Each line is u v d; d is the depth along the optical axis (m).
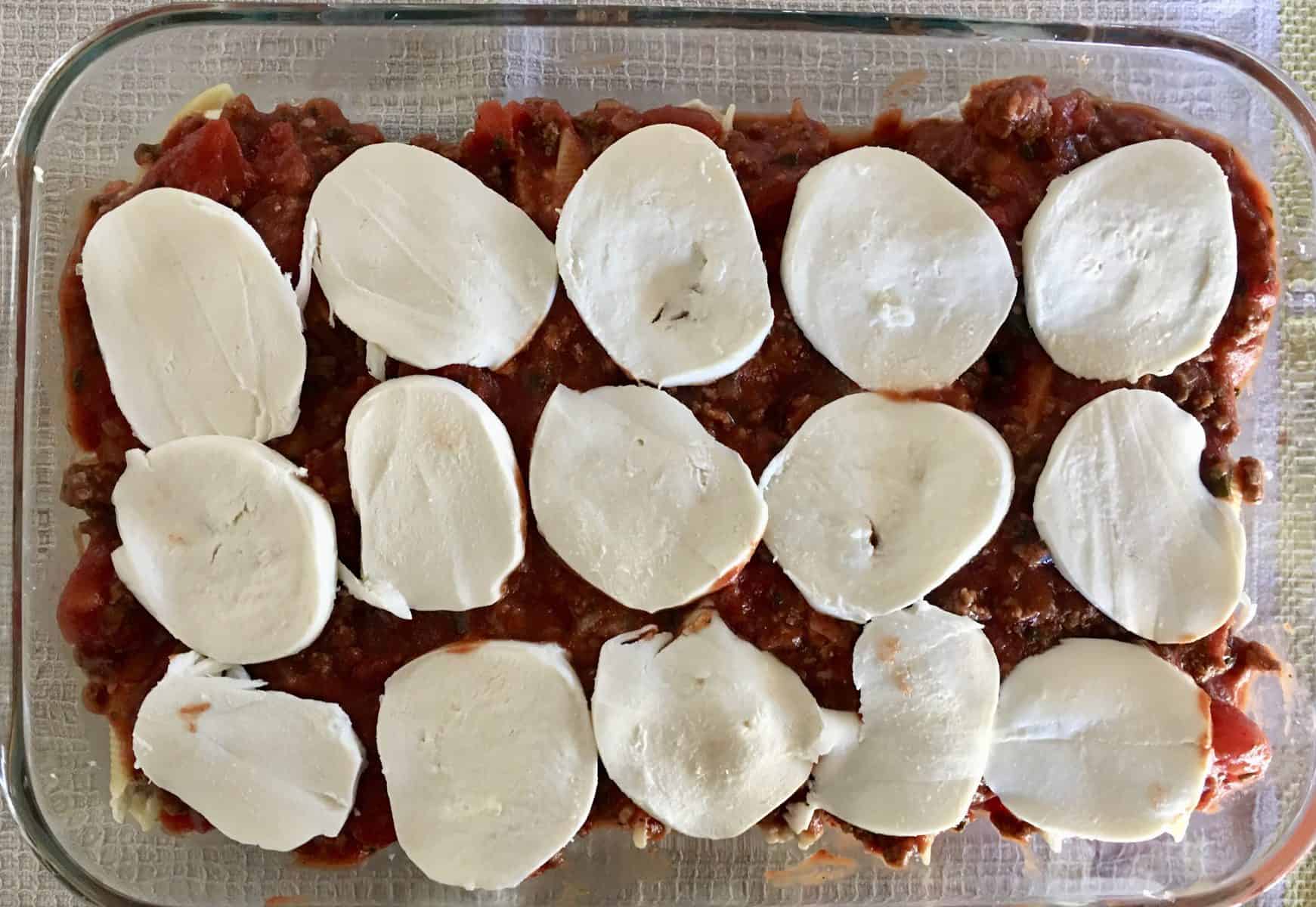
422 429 0.33
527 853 0.33
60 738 0.35
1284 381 0.37
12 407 0.35
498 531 0.33
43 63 0.40
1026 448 0.34
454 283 0.33
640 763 0.33
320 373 0.34
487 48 0.37
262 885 0.35
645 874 0.36
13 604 0.35
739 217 0.33
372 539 0.33
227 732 0.33
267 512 0.33
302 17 0.36
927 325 0.34
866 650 0.33
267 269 0.34
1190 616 0.34
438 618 0.34
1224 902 0.36
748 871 0.36
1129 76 0.37
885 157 0.34
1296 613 0.37
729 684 0.33
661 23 0.36
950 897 0.36
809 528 0.34
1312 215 0.37
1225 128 0.37
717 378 0.34
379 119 0.37
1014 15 0.40
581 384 0.34
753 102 0.37
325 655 0.34
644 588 0.33
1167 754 0.34
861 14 0.36
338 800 0.33
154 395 0.34
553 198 0.35
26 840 0.36
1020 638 0.34
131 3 0.40
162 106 0.37
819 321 0.34
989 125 0.35
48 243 0.36
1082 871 0.37
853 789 0.34
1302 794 0.36
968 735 0.34
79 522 0.36
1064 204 0.34
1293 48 0.40
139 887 0.35
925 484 0.34
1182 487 0.34
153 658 0.35
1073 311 0.34
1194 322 0.34
